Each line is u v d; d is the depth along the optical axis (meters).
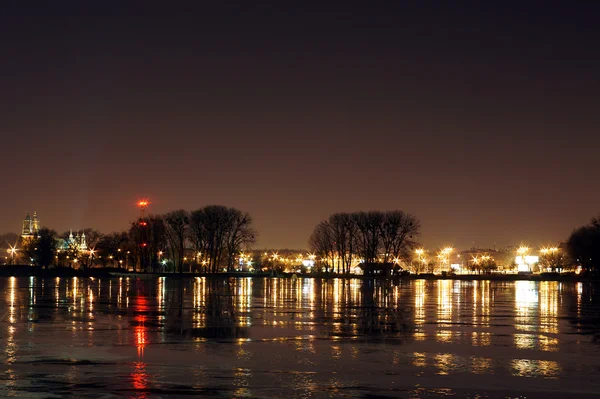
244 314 58.28
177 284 137.38
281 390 26.98
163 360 33.16
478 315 58.72
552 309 66.88
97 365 31.73
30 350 35.91
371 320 53.38
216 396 25.92
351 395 26.31
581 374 30.38
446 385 28.08
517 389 27.45
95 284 134.12
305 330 45.88
